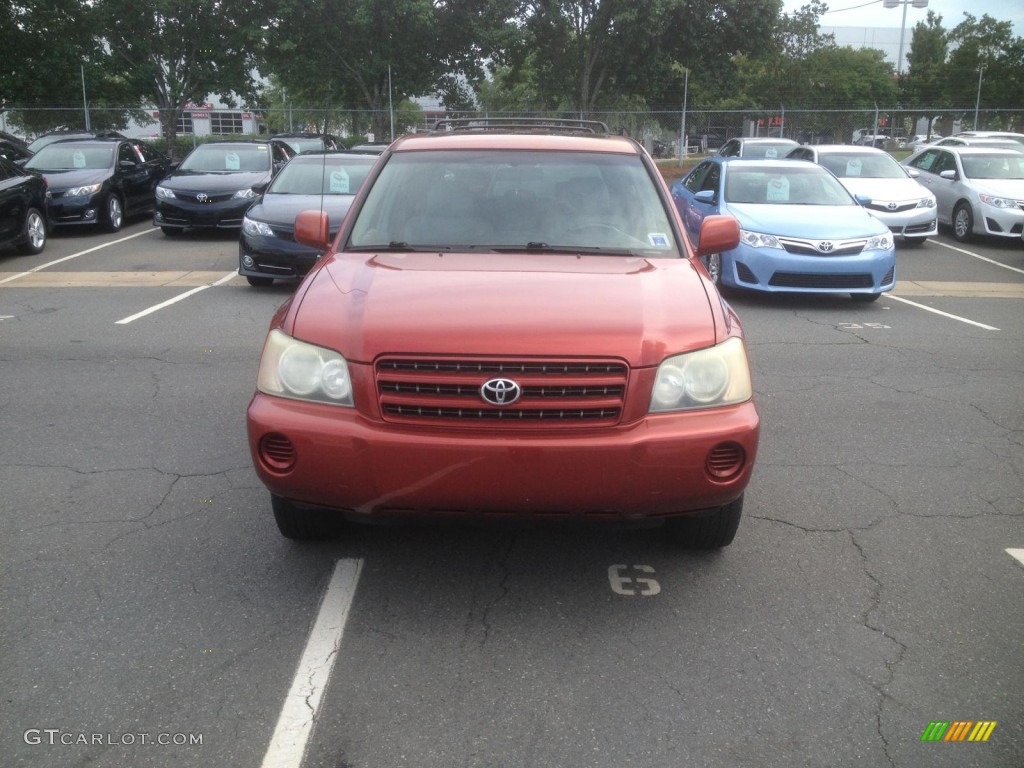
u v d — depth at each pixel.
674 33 33.88
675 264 4.27
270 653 3.37
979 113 40.62
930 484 5.11
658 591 3.86
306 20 31.28
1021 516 4.68
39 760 2.78
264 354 3.75
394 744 2.87
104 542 4.26
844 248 10.15
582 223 4.60
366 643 3.44
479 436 3.41
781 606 3.75
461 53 33.50
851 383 7.23
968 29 50.44
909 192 15.58
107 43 31.20
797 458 5.50
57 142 17.80
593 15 33.41
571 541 4.32
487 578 3.96
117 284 11.52
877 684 3.22
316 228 4.88
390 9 31.00
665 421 3.49
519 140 5.20
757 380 7.29
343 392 3.52
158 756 2.80
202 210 15.43
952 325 9.56
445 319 3.54
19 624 3.54
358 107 34.41
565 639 3.49
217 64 30.89
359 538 4.32
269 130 34.53
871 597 3.83
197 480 5.04
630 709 3.06
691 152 38.31
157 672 3.24
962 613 3.71
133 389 6.80
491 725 2.97
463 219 4.62
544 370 3.42
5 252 14.31
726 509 3.95
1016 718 3.03
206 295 10.77
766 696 3.14
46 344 8.23
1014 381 7.34
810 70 48.50
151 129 37.78
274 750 2.84
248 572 3.98
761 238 10.24
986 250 15.68
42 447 5.55
